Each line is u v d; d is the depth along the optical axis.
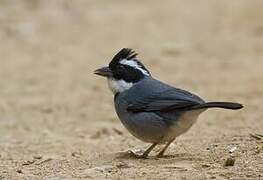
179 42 26.11
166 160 10.87
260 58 23.31
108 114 17.02
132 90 11.12
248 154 10.81
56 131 15.18
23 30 27.45
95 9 31.45
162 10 32.00
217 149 11.47
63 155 12.13
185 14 31.19
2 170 11.01
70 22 29.22
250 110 16.30
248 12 30.56
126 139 13.74
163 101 10.74
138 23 29.41
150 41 26.31
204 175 9.73
